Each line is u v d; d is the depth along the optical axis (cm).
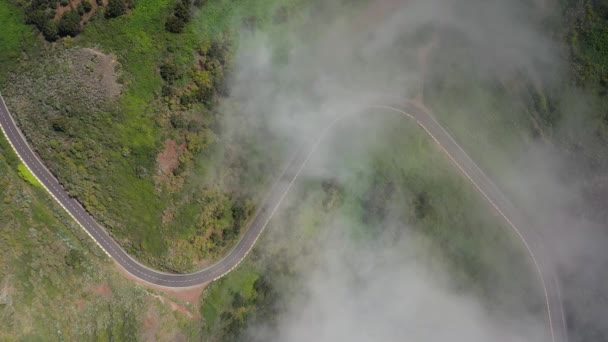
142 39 9275
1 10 9075
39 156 9362
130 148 9412
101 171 9481
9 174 9269
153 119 9369
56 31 9094
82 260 9544
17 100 9188
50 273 9269
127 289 9712
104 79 9188
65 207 9569
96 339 9244
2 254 9006
